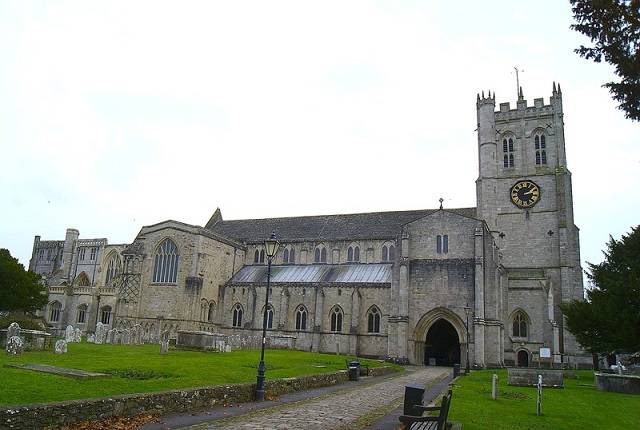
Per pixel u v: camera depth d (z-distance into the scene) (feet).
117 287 270.87
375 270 244.22
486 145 245.04
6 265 244.01
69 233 384.47
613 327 145.89
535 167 237.25
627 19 51.67
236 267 276.21
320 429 56.24
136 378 73.72
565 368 198.29
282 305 238.27
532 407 81.71
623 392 117.08
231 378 84.02
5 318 161.07
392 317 202.28
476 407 77.66
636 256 164.86
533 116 242.37
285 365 122.11
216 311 255.70
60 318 276.62
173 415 60.44
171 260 251.39
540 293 214.07
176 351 141.79
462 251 199.41
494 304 190.70
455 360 223.30
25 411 44.60
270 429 54.75
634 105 54.19
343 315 227.81
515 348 211.61
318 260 265.34
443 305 195.62
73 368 79.87
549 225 228.84
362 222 274.16
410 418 48.08
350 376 120.06
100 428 50.65
